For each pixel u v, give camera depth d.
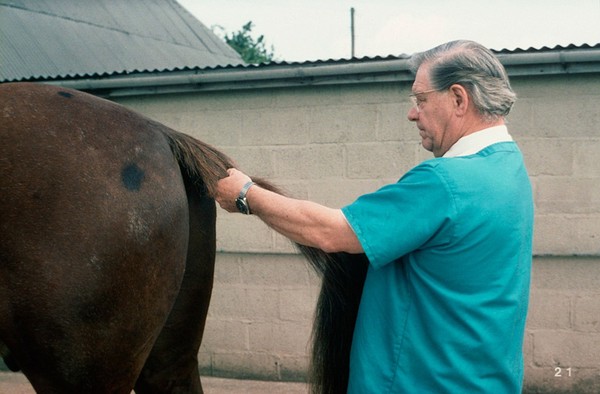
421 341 1.40
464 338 1.37
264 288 3.81
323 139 3.67
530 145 3.41
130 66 8.49
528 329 3.49
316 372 1.74
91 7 9.43
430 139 1.51
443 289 1.38
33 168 1.38
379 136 3.59
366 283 1.53
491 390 1.40
